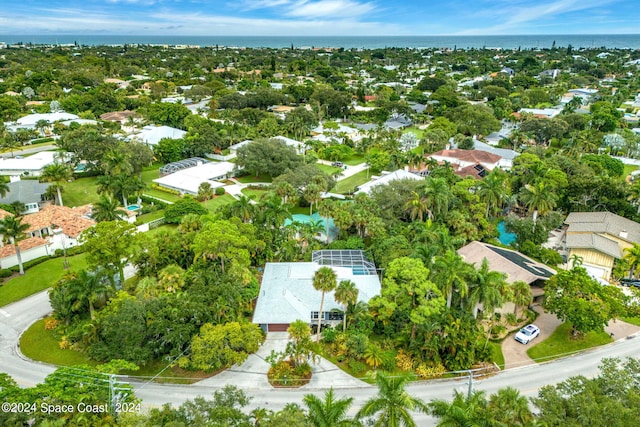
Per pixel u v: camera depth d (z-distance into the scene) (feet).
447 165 369.30
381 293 191.11
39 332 188.75
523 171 344.28
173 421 116.98
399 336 182.09
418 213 270.05
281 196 303.48
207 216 255.29
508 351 184.03
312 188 305.94
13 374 163.22
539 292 213.25
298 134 545.44
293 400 155.94
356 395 159.22
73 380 136.36
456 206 285.23
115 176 317.42
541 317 209.36
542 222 279.28
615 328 201.57
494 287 175.42
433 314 173.17
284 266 232.53
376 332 193.88
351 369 172.45
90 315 193.77
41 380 160.45
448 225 269.64
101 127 492.95
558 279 191.72
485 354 171.63
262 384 164.25
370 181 368.27
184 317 171.94
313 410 116.98
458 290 182.19
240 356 163.22
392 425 117.91
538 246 262.67
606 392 124.98
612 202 301.22
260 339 174.81
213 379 166.09
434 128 528.63
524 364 176.24
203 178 379.55
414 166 397.60
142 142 441.27
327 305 199.31
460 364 168.76
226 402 128.67
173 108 565.53
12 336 186.70
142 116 594.24
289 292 207.82
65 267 240.94
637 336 195.42
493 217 314.76
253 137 502.79
